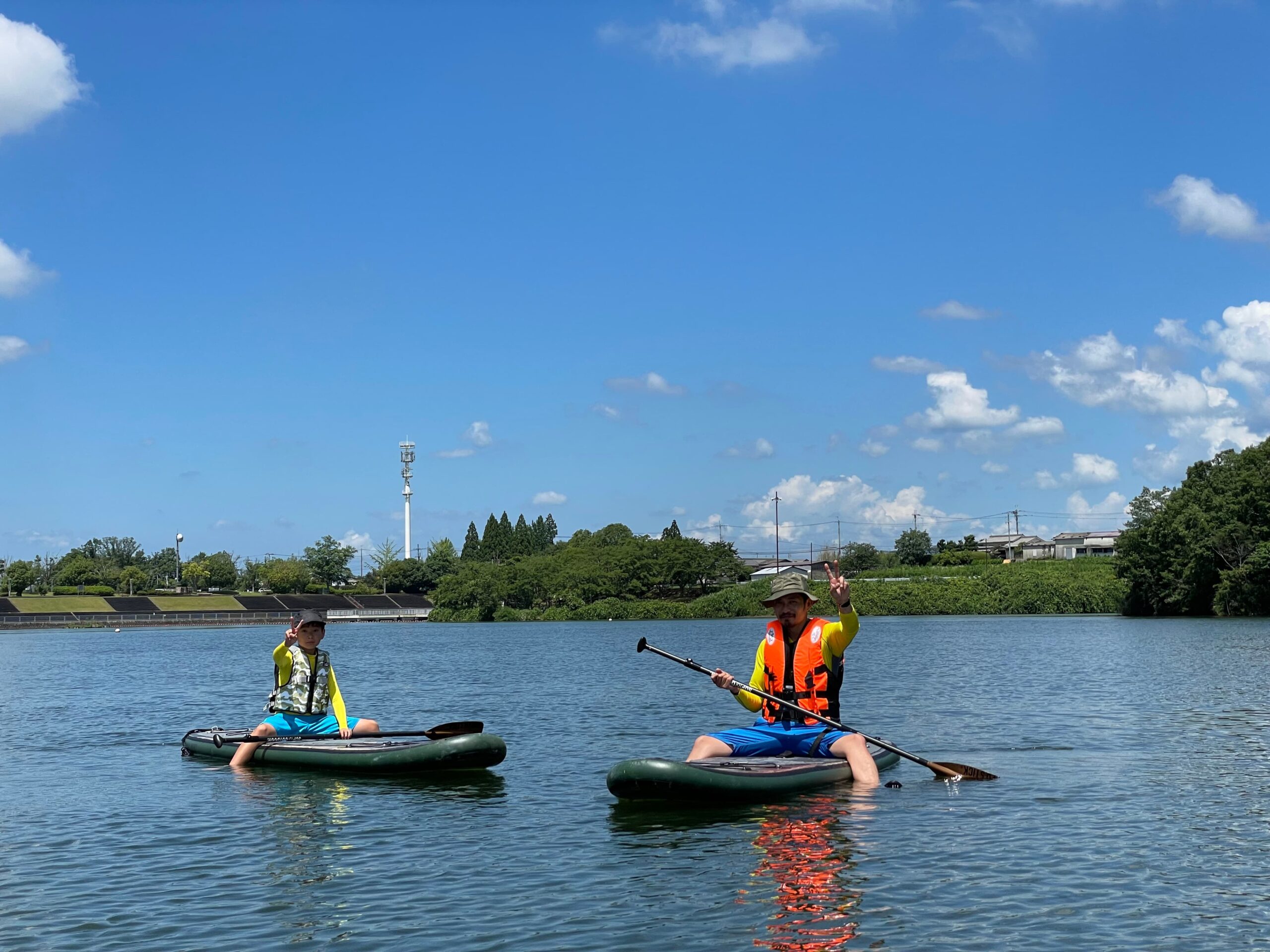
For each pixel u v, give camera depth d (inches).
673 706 843.4
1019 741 598.5
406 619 5064.0
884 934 267.9
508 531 6870.1
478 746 504.4
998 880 313.0
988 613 3678.6
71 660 1863.9
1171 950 255.4
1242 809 405.4
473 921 284.0
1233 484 3122.5
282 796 464.8
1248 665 1211.9
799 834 369.7
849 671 1176.2
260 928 281.3
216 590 6889.8
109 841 384.2
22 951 266.4
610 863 338.6
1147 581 3230.8
